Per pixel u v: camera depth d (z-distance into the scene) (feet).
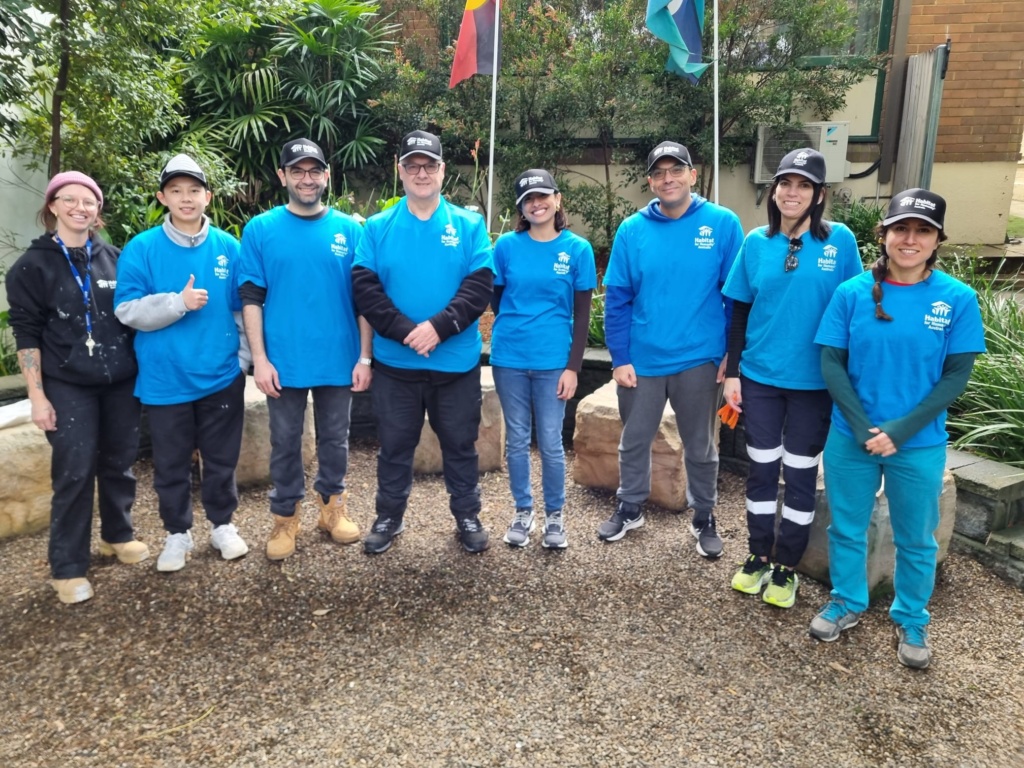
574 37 25.54
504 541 12.22
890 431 8.52
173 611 10.18
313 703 8.45
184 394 10.49
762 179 26.71
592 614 10.14
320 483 11.88
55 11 14.80
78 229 9.91
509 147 26.08
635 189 27.96
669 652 9.32
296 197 10.53
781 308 9.63
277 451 11.19
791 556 10.19
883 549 10.38
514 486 11.97
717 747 7.80
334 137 25.40
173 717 8.25
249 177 24.45
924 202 8.17
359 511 13.52
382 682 8.77
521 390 11.59
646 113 24.84
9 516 12.24
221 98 24.07
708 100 24.44
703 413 11.10
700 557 11.70
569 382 11.43
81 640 9.56
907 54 27.32
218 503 11.41
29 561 11.55
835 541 9.62
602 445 14.03
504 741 7.86
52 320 9.86
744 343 10.35
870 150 27.76
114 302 10.20
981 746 7.90
